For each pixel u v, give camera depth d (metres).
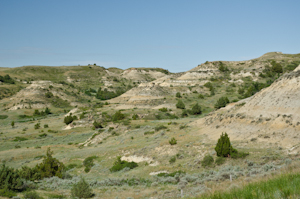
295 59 195.12
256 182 14.86
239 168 30.55
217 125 52.16
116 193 27.31
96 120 100.50
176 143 46.28
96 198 25.36
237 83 158.50
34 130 98.31
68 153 59.69
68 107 167.12
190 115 108.31
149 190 27.77
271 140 36.66
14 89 195.62
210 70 193.50
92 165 47.25
